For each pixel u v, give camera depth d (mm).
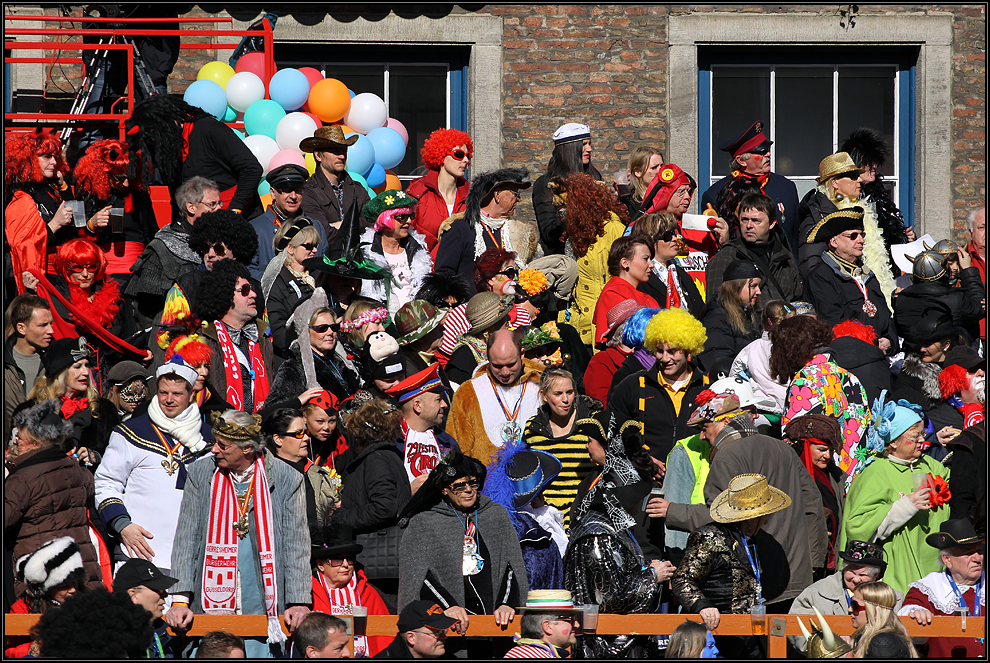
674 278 30859
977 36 42344
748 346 26766
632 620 20469
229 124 36375
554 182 33625
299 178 31547
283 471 21750
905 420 23016
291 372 25578
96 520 22641
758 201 31094
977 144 42250
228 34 37594
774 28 42125
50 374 24000
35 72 40156
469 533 21781
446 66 42719
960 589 21859
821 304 30922
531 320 29156
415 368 26578
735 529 21312
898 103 43000
